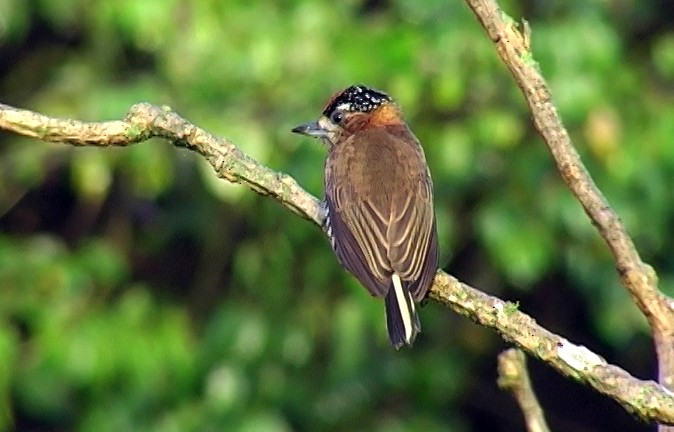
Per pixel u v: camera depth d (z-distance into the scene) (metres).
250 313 14.97
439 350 15.59
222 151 7.30
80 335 14.66
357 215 8.52
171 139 7.19
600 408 17.73
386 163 8.77
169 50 13.82
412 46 13.36
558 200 14.10
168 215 16.00
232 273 15.85
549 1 14.16
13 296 14.80
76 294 14.95
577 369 6.36
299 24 13.58
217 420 14.77
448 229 14.12
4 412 14.22
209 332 14.97
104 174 14.41
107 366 14.62
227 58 13.56
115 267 15.24
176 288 16.28
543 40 13.67
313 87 13.45
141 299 15.09
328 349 15.16
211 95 13.77
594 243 14.38
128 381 14.88
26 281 14.88
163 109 7.16
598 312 14.83
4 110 6.90
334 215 8.67
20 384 14.95
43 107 14.75
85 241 16.44
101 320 14.83
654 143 14.03
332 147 9.53
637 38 15.62
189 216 15.91
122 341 14.72
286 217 14.69
